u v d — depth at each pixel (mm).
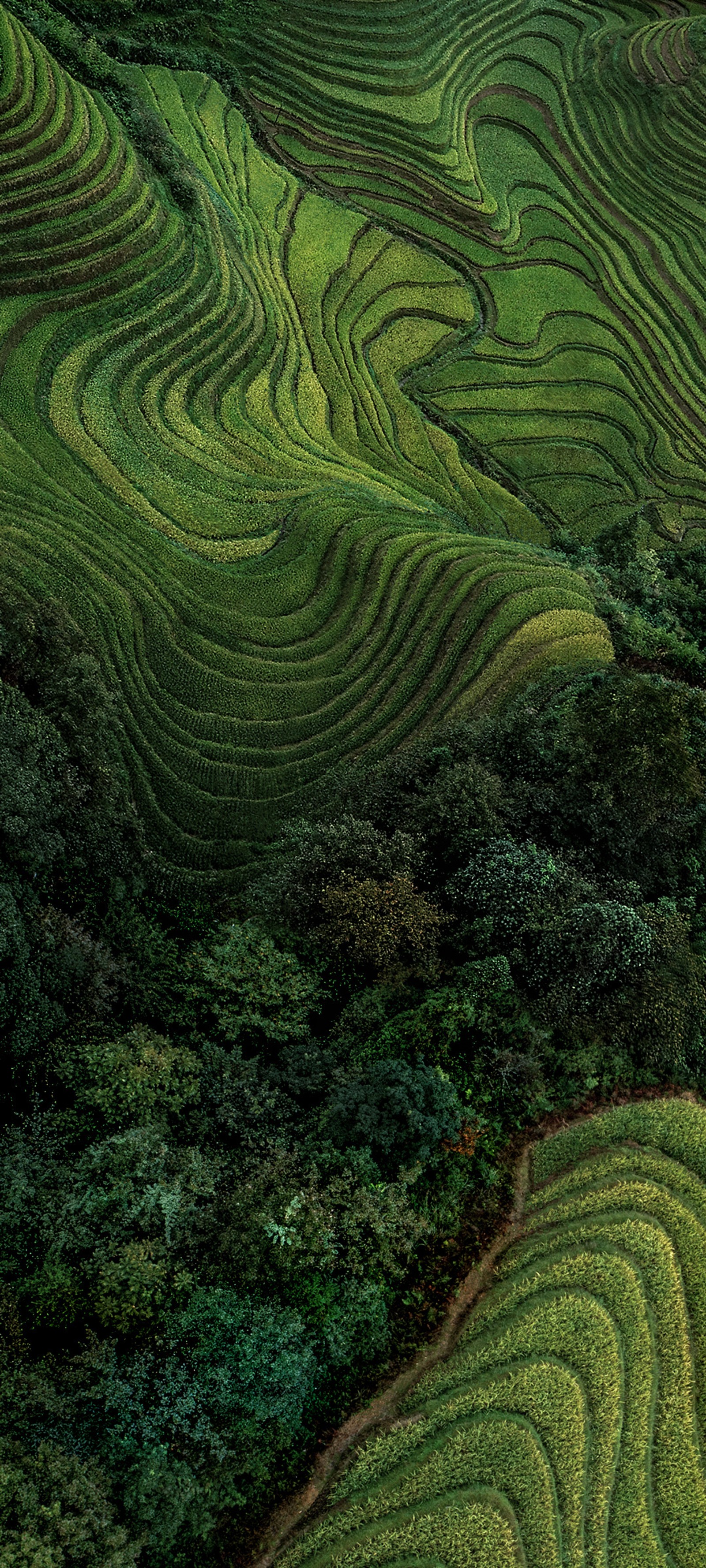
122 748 39500
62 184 52625
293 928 31266
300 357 62094
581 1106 29297
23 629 35188
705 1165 28484
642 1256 26375
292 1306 22453
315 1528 21750
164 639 43438
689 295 77812
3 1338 20266
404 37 79250
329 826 33281
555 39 87688
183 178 60406
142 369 52562
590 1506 22953
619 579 58125
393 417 64625
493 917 29906
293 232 68250
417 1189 26188
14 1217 21578
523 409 69250
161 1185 22266
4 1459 18828
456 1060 28109
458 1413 23531
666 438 71000
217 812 39750
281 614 46750
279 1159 24078
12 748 29172
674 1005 29531
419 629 47594
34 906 26688
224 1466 20844
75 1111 24047
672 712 35438
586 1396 24219
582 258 78250
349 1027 28281
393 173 74938
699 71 84812
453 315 70562
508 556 52469
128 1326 20844
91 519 45562
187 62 69938
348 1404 23531
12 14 58156
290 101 73938
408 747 42094
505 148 81562
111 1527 18859
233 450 52812
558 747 36281
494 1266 26266
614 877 33469
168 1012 28625
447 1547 21625
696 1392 24828
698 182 81438
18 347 49250
